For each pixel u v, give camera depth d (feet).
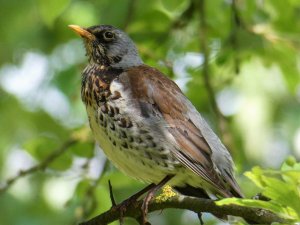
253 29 45.27
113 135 34.99
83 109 52.24
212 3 49.06
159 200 32.22
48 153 41.68
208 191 35.65
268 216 28.58
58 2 42.63
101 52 38.58
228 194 33.47
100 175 39.96
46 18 42.96
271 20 47.60
